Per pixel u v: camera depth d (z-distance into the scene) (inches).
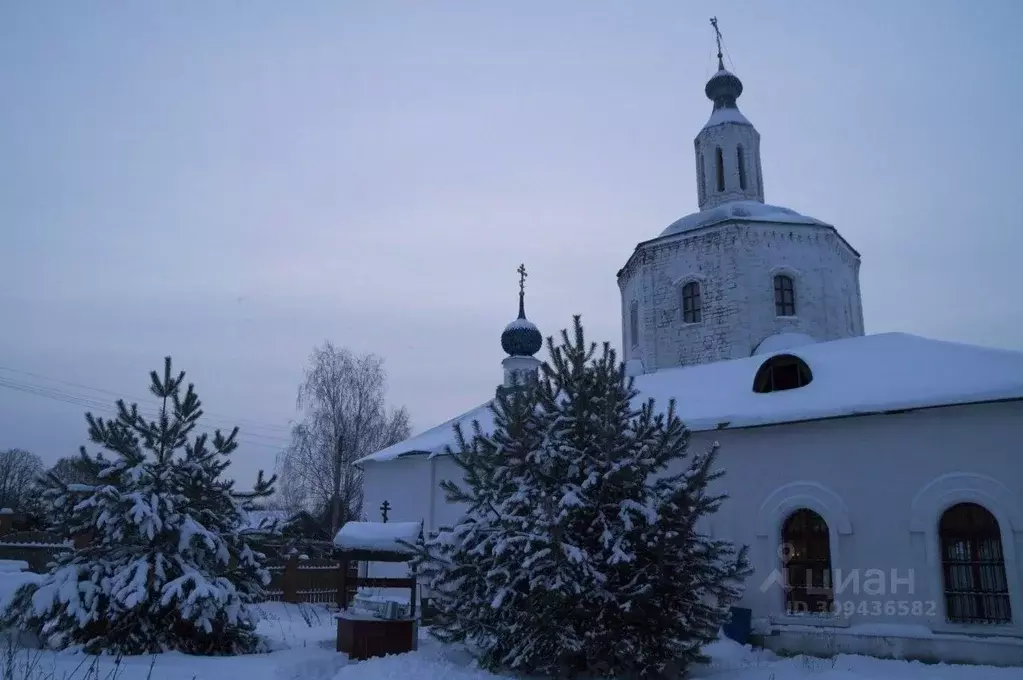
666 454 416.8
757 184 983.0
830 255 881.5
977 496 508.7
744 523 594.6
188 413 494.9
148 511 443.8
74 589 430.3
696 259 884.0
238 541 489.7
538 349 1184.2
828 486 566.3
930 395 536.1
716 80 1024.2
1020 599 484.7
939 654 497.4
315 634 584.4
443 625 436.1
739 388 671.1
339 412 1411.2
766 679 435.2
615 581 391.2
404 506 822.5
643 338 911.7
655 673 395.5
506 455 420.5
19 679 351.3
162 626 455.5
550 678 410.0
